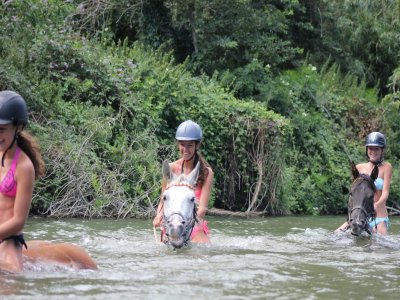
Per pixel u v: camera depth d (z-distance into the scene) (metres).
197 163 7.34
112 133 14.24
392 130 22.91
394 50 27.17
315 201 18.09
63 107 13.75
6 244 4.68
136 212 12.35
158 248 6.89
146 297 3.89
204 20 20.89
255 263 5.67
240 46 21.67
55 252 4.94
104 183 12.50
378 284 4.79
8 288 4.02
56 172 12.15
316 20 25.94
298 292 4.29
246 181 16.48
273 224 12.09
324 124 21.53
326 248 7.48
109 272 4.83
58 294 3.91
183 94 16.52
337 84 24.42
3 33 14.55
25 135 4.82
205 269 5.14
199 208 7.52
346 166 20.31
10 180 4.70
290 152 18.83
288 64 23.98
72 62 14.91
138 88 15.72
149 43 21.69
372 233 8.90
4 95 4.62
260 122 16.88
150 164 13.43
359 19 27.14
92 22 20.59
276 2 24.31
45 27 15.71
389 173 9.49
